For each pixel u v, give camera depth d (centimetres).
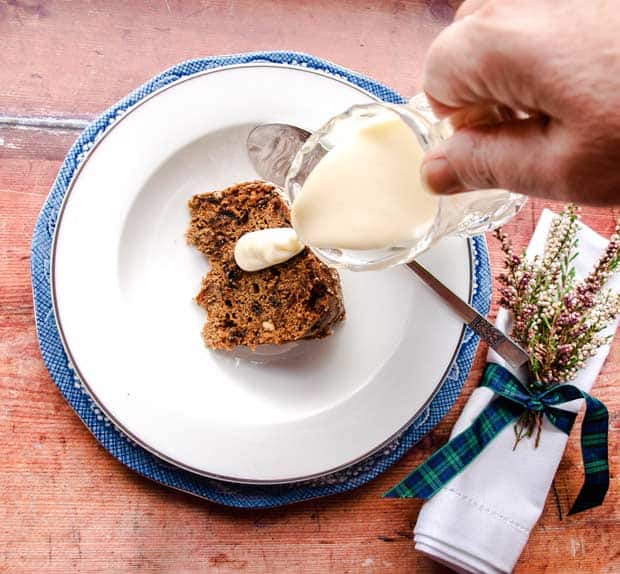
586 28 37
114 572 59
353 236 49
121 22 61
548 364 58
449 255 58
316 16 63
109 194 57
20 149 60
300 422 58
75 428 59
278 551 60
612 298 59
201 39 62
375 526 61
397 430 58
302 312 58
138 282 59
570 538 62
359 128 49
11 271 59
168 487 60
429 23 63
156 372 58
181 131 58
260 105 58
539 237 61
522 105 41
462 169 42
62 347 58
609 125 37
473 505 59
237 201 60
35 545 58
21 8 61
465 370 60
